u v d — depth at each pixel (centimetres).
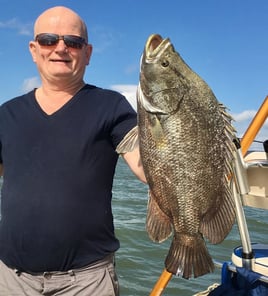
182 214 72
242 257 104
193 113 69
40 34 94
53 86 95
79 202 90
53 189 90
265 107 102
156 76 69
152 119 71
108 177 94
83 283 91
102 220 92
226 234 72
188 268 73
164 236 75
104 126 92
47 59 94
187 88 69
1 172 105
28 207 91
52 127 93
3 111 99
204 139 69
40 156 92
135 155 87
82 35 96
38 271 92
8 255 94
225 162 71
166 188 72
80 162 91
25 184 92
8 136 96
